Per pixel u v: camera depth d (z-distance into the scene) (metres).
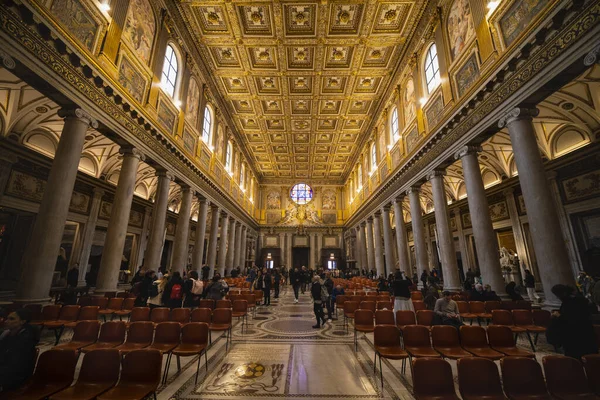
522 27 6.98
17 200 10.80
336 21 13.60
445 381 3.13
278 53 15.48
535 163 6.66
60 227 6.59
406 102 15.36
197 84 15.39
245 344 6.55
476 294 8.46
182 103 13.16
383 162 19.19
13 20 5.27
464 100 9.05
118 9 8.64
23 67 5.62
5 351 3.07
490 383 3.10
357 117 21.77
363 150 25.22
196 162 14.38
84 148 13.27
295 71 16.80
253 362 5.30
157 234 11.09
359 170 27.52
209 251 18.38
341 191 35.19
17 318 3.21
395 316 6.52
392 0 12.35
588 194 11.00
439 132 10.77
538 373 3.13
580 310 4.01
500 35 7.78
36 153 11.30
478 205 8.86
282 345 6.47
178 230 13.62
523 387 3.09
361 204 24.66
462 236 18.89
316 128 23.55
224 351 6.00
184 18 13.12
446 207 11.26
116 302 7.69
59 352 3.40
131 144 9.32
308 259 34.03
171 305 6.80
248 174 29.44
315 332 7.78
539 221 6.39
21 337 3.15
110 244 8.78
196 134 15.02
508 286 8.41
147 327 5.03
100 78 7.53
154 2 10.94
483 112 8.38
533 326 6.11
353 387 4.23
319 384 4.32
